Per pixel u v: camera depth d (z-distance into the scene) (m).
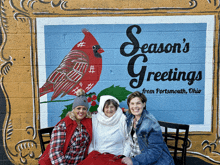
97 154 2.01
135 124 2.10
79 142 2.00
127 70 2.60
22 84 2.59
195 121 2.62
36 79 2.59
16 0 2.52
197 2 2.51
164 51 2.57
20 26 2.54
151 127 1.94
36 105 2.60
